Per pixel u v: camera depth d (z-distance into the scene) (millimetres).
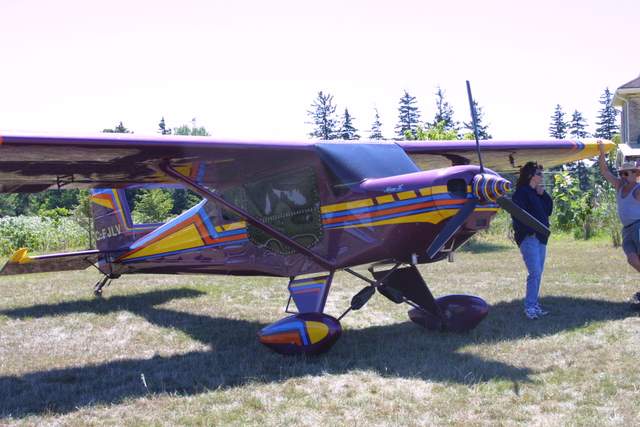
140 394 3760
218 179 5715
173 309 7008
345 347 4898
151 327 6035
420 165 7426
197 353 4887
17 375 4348
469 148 6680
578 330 5086
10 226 19953
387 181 4719
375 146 5215
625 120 20109
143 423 3234
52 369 4488
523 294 7121
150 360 4684
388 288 5453
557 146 7195
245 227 5922
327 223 5059
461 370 4020
